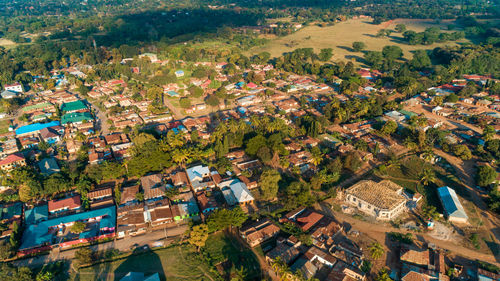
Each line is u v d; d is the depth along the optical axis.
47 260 121.62
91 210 147.12
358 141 192.25
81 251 119.00
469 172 172.25
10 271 113.94
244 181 163.75
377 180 167.12
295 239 125.75
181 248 125.44
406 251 118.44
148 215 141.38
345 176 170.75
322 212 144.50
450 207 140.50
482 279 106.81
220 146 182.38
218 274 112.12
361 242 126.44
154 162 172.00
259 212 144.00
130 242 129.25
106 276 113.12
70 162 186.00
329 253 120.62
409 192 157.88
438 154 189.75
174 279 111.38
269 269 115.06
